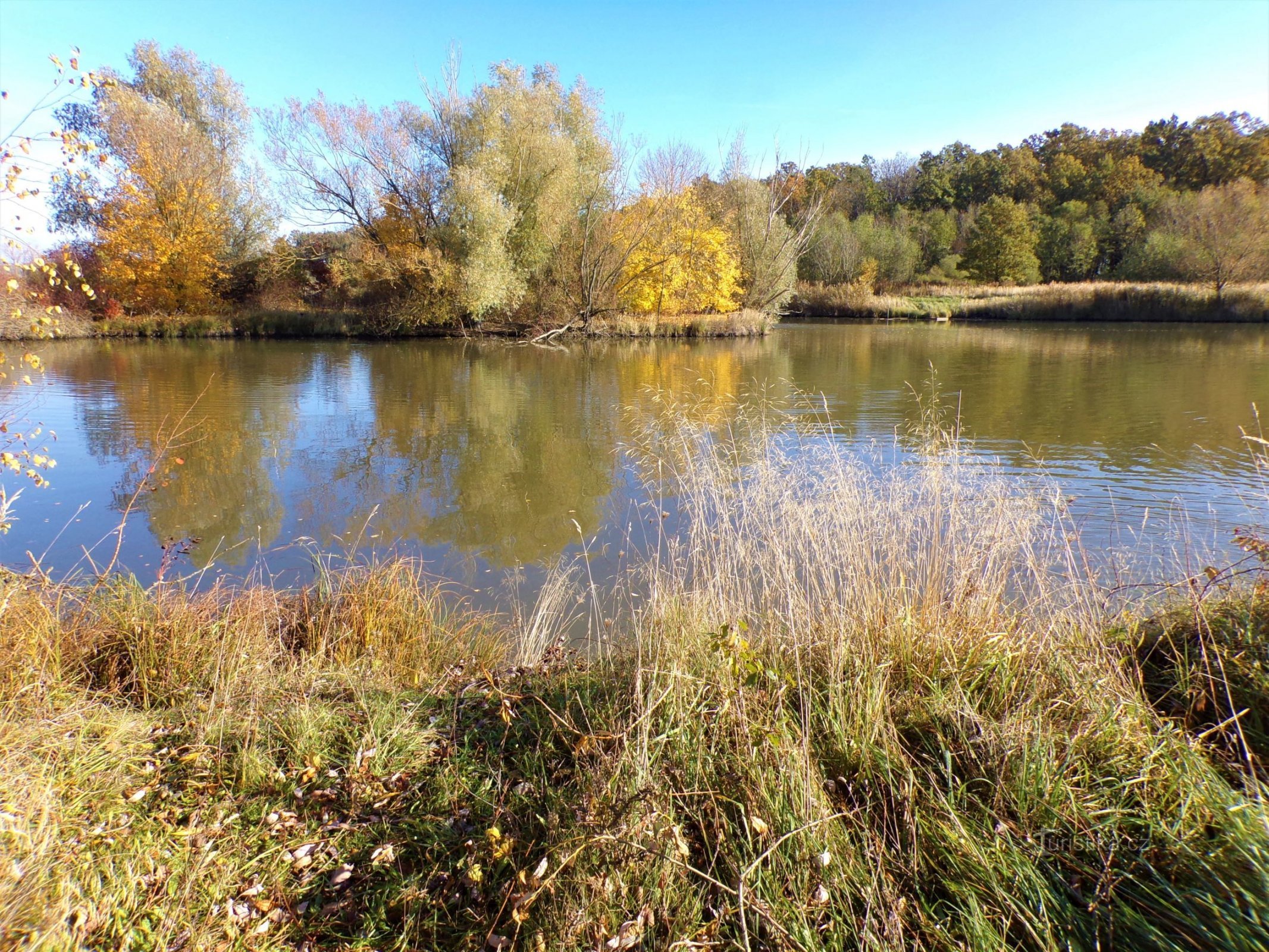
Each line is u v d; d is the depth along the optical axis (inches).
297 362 855.7
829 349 1005.8
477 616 213.0
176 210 1125.1
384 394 634.2
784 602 161.8
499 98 1061.1
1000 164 2610.7
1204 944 79.8
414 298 1115.3
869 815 104.2
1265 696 117.9
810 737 117.9
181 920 90.7
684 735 114.0
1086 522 269.7
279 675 154.3
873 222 2331.4
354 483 367.9
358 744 125.7
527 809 110.8
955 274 2210.9
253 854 103.7
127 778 113.8
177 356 899.4
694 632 142.9
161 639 156.3
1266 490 241.0
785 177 1456.7
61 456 408.5
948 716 119.6
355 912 96.1
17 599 151.8
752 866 88.7
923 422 458.3
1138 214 2032.5
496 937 89.4
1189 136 2440.9
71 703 132.9
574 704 135.6
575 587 237.0
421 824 108.7
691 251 1273.4
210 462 406.3
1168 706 127.0
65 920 84.0
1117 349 919.7
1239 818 90.9
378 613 183.6
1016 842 95.6
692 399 585.3
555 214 1091.3
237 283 1277.1
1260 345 939.3
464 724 134.8
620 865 93.0
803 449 345.4
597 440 458.9
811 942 83.8
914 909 88.7
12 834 92.9
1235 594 147.9
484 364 853.8
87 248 1163.9
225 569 256.5
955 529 183.5
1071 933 83.6
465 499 341.7
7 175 143.5
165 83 1217.4
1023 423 460.8
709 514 270.8
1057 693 125.2
